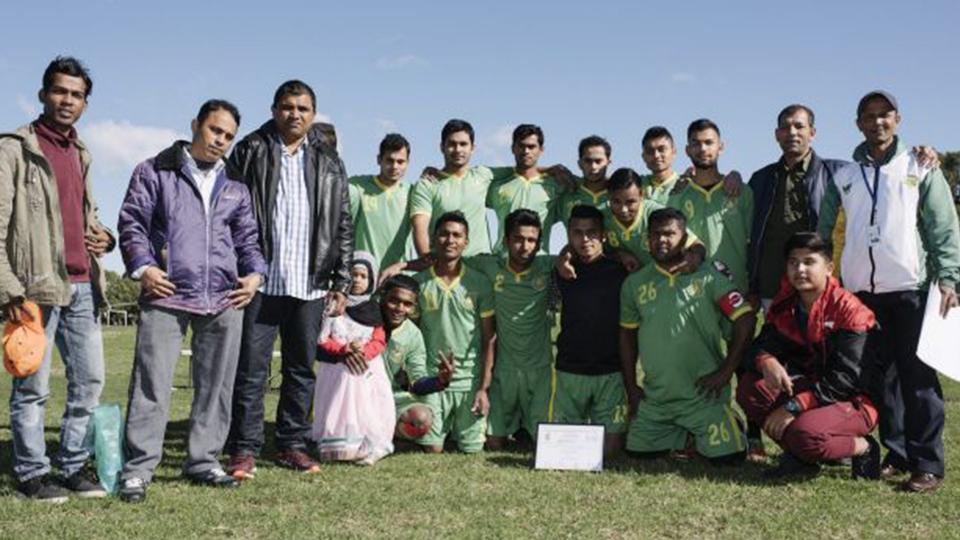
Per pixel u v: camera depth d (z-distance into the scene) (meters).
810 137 6.77
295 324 6.12
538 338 7.30
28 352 4.80
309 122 6.07
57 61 5.14
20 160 4.93
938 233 5.76
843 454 5.79
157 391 5.22
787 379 5.89
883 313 5.98
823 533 4.56
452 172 7.93
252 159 5.94
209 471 5.53
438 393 7.13
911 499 5.33
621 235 7.27
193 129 5.47
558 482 5.79
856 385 5.83
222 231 5.44
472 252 7.89
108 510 4.89
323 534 4.42
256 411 5.96
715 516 4.88
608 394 7.06
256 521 4.67
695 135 7.21
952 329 5.59
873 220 5.93
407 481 5.77
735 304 6.55
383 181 7.96
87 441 5.43
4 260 4.79
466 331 7.19
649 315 6.71
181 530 4.47
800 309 6.09
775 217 6.93
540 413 7.23
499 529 4.54
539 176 7.86
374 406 6.55
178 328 5.30
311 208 6.08
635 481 5.85
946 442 7.34
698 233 7.27
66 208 5.22
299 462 6.11
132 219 5.21
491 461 6.64
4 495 5.22
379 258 7.95
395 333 7.15
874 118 5.98
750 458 6.82
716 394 6.64
